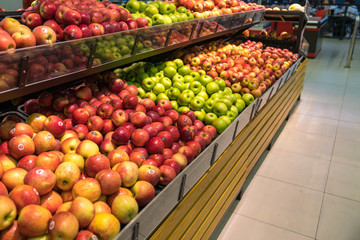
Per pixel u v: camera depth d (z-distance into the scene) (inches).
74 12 54.7
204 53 119.9
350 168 127.8
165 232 55.8
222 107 84.6
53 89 75.0
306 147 144.3
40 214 37.3
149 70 93.0
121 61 67.8
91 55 56.4
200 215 71.6
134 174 49.8
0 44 43.1
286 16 170.6
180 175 55.0
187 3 104.8
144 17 84.2
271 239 90.3
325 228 95.3
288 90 154.8
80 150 52.0
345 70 280.7
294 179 119.6
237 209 102.3
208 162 69.2
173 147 66.1
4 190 40.4
